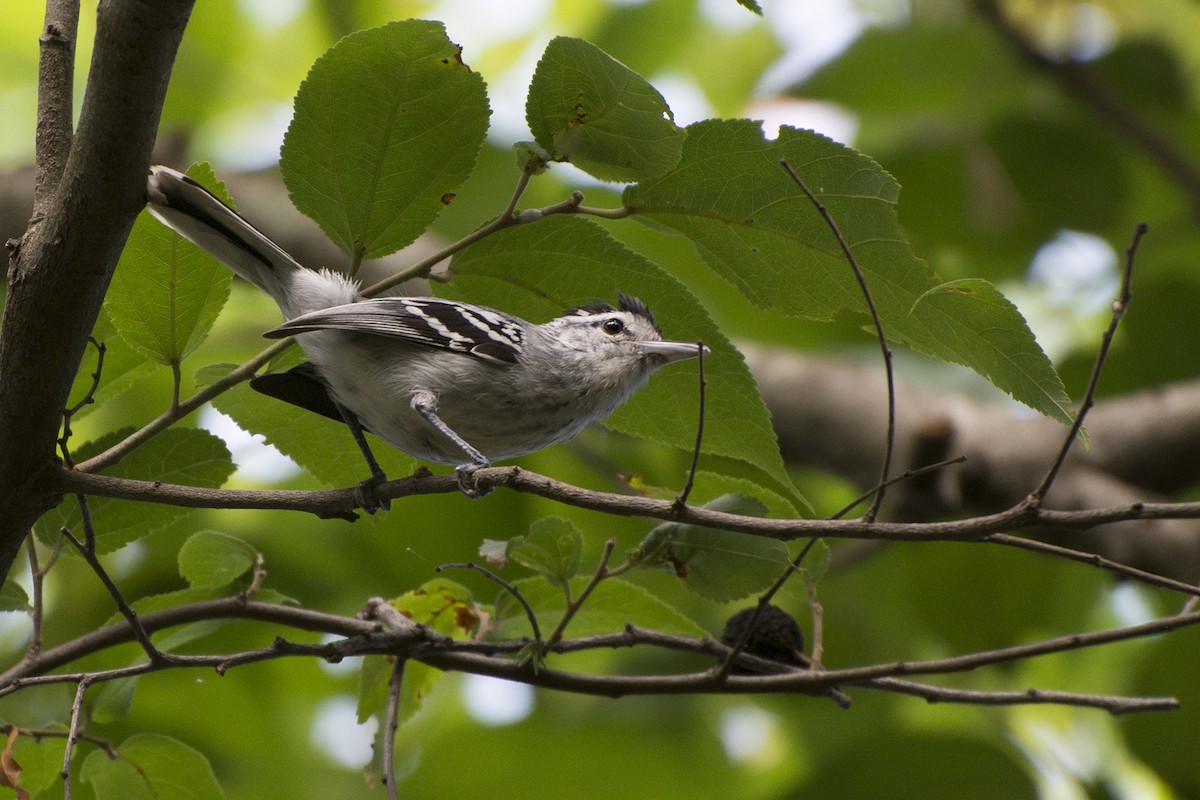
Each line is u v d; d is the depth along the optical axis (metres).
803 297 7.23
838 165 6.64
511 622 7.91
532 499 13.66
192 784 7.46
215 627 7.83
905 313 7.03
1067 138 15.44
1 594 7.17
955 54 14.97
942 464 5.73
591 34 16.16
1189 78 16.50
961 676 13.55
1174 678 12.19
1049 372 6.64
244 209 13.81
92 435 13.64
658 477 14.13
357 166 6.85
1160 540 11.98
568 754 13.70
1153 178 16.62
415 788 13.62
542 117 6.32
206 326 7.01
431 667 7.86
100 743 7.36
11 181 13.76
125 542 7.50
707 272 14.77
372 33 6.47
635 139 6.35
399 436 8.51
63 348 5.93
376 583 13.69
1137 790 13.93
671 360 7.91
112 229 5.69
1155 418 12.70
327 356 8.22
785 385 13.48
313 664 13.85
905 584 13.96
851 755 11.87
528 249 7.31
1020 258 15.52
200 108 14.66
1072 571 13.81
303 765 13.69
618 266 7.33
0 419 6.05
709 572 6.77
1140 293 14.41
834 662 14.09
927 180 15.61
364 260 7.13
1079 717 13.98
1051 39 16.08
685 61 16.50
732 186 6.83
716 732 14.04
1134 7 16.38
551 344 8.72
